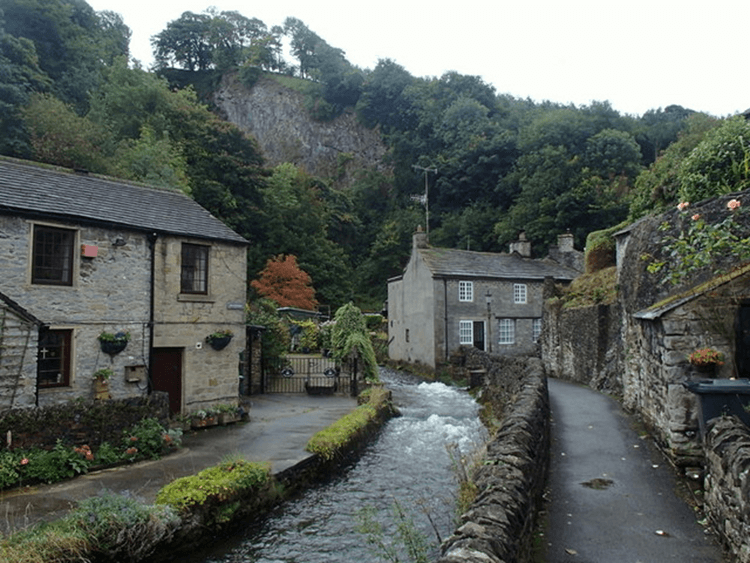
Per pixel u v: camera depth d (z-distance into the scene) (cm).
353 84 8206
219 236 1459
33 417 898
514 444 552
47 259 1115
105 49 4931
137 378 1230
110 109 3831
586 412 1165
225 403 1447
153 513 666
